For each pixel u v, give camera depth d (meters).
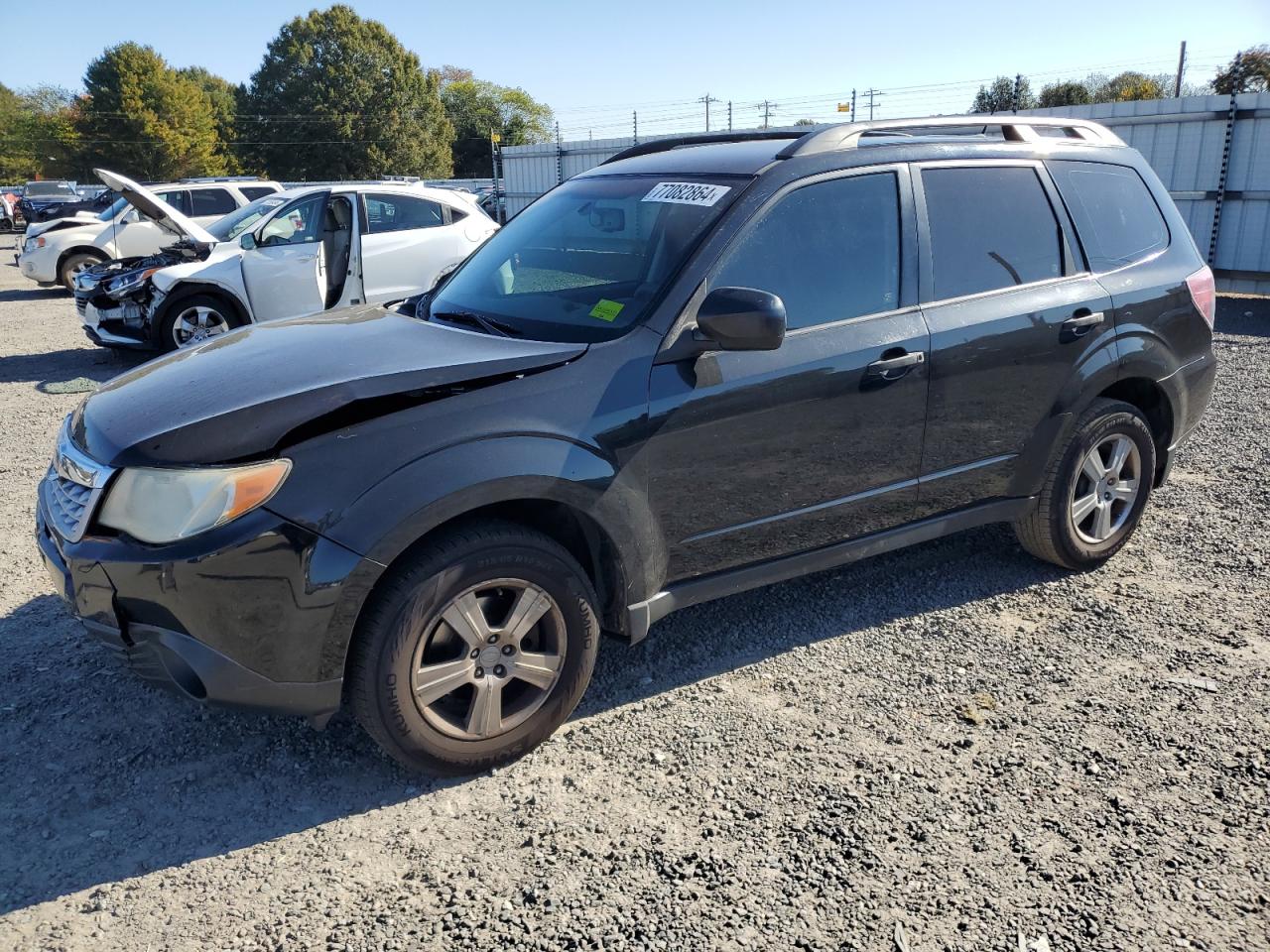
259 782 2.98
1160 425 4.54
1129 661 3.62
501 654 2.94
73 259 16.23
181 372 3.18
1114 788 2.88
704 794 2.89
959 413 3.76
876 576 4.43
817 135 3.59
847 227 3.53
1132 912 2.40
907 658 3.68
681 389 3.13
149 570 2.59
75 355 10.91
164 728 3.26
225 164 82.56
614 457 3.01
